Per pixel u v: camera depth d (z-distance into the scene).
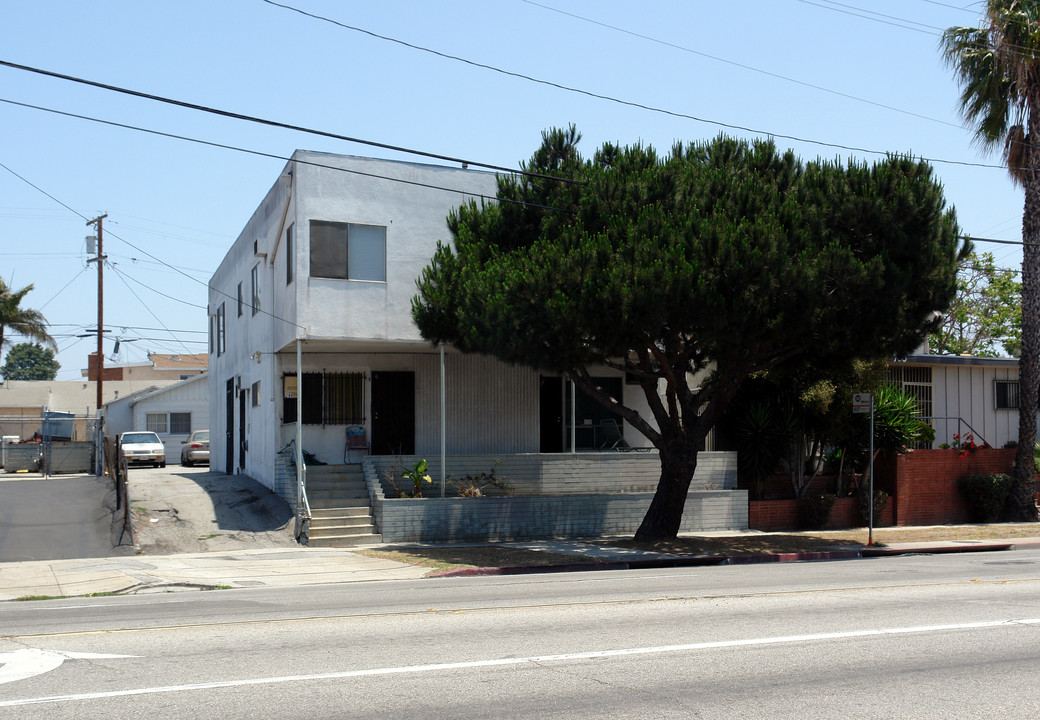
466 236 19.27
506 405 23.48
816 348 18.42
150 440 36.53
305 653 8.00
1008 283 45.44
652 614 10.12
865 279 16.42
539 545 19.42
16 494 22.00
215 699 6.44
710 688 6.84
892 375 28.23
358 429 22.39
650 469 23.39
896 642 8.55
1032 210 24.98
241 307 27.36
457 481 21.59
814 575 14.51
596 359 17.52
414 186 21.20
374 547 18.88
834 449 25.55
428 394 23.00
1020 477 26.02
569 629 9.16
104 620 9.99
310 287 20.06
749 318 16.30
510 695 6.59
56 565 16.03
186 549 18.09
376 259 20.78
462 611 10.41
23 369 115.19
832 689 6.84
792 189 17.86
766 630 9.12
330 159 20.45
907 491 25.39
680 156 19.22
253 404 25.23
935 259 17.22
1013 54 23.38
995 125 24.84
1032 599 11.43
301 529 19.03
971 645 8.45
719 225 16.41
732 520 23.08
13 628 9.44
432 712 6.16
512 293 16.78
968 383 29.47
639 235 16.61
